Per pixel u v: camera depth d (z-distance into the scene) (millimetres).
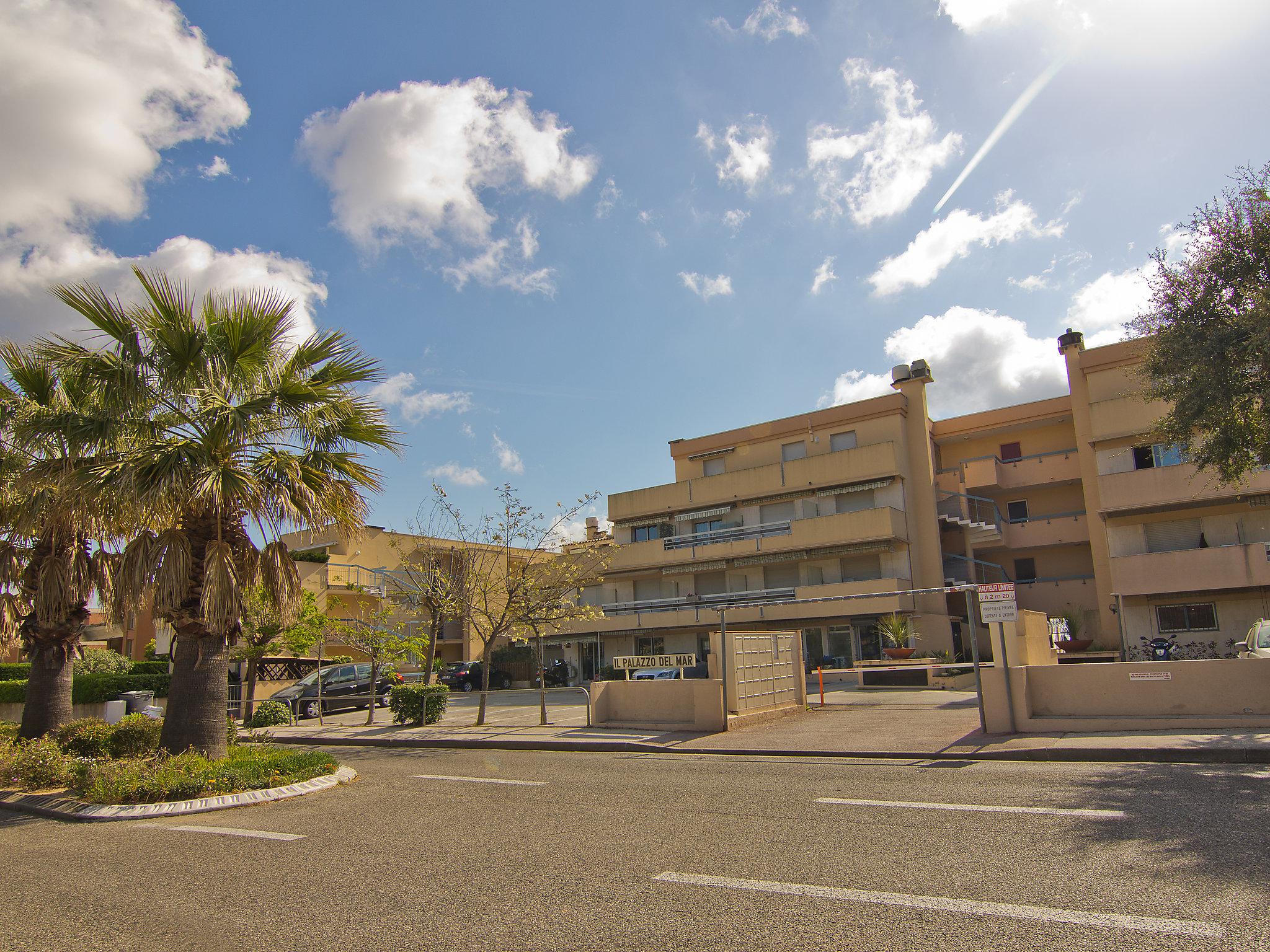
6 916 5301
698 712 15422
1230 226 14094
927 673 24484
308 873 6125
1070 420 35375
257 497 11438
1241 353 13633
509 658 42656
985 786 8508
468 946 4465
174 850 7137
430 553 21578
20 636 14531
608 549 28109
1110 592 30812
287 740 18984
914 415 36656
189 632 11367
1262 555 26109
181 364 11414
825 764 11164
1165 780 8328
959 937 4316
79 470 11102
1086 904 4727
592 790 9578
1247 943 4082
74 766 10695
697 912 4863
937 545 34719
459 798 9438
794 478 37312
